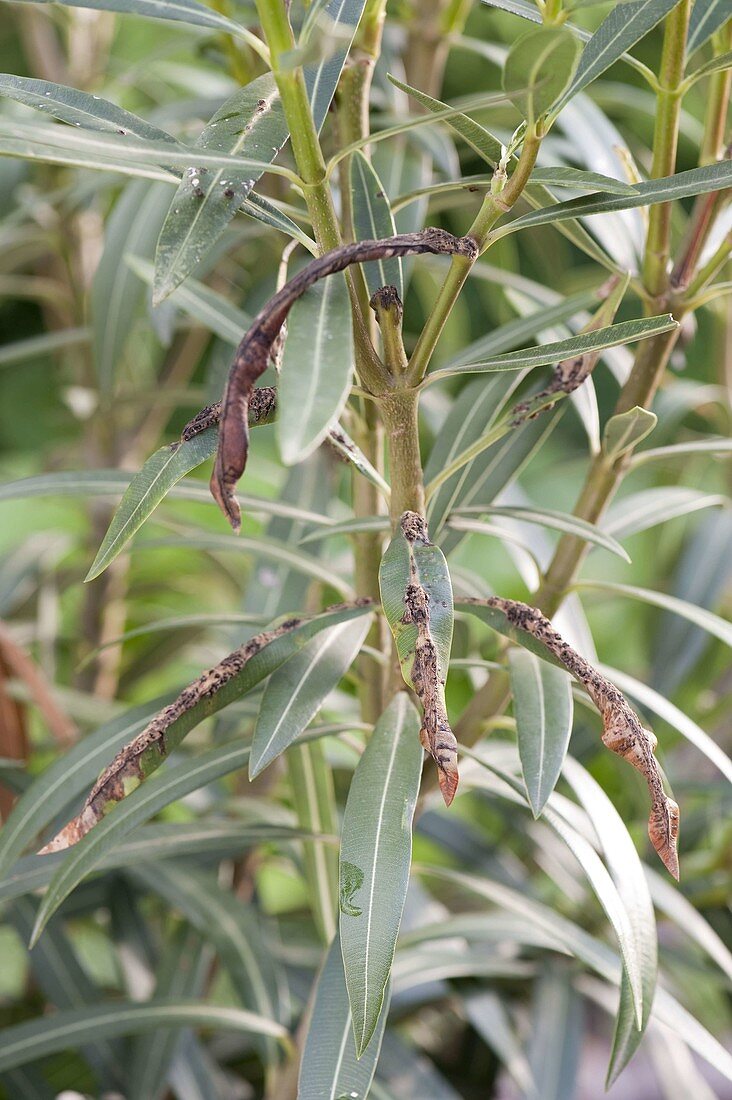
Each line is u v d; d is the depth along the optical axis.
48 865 1.04
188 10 0.87
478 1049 1.58
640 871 0.96
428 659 0.87
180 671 2.34
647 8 0.91
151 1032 1.19
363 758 0.93
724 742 1.53
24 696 1.20
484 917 1.16
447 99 2.54
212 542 1.07
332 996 0.95
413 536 0.89
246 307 1.32
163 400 1.58
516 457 1.08
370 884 0.89
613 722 0.91
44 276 1.88
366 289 0.91
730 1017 1.61
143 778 0.93
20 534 2.59
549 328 1.11
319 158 0.88
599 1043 2.02
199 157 0.86
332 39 0.81
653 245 1.00
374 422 1.01
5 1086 1.20
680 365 1.16
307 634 0.95
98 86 1.67
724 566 1.46
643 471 2.57
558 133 1.36
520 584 2.81
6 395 2.91
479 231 0.89
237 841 1.06
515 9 0.96
